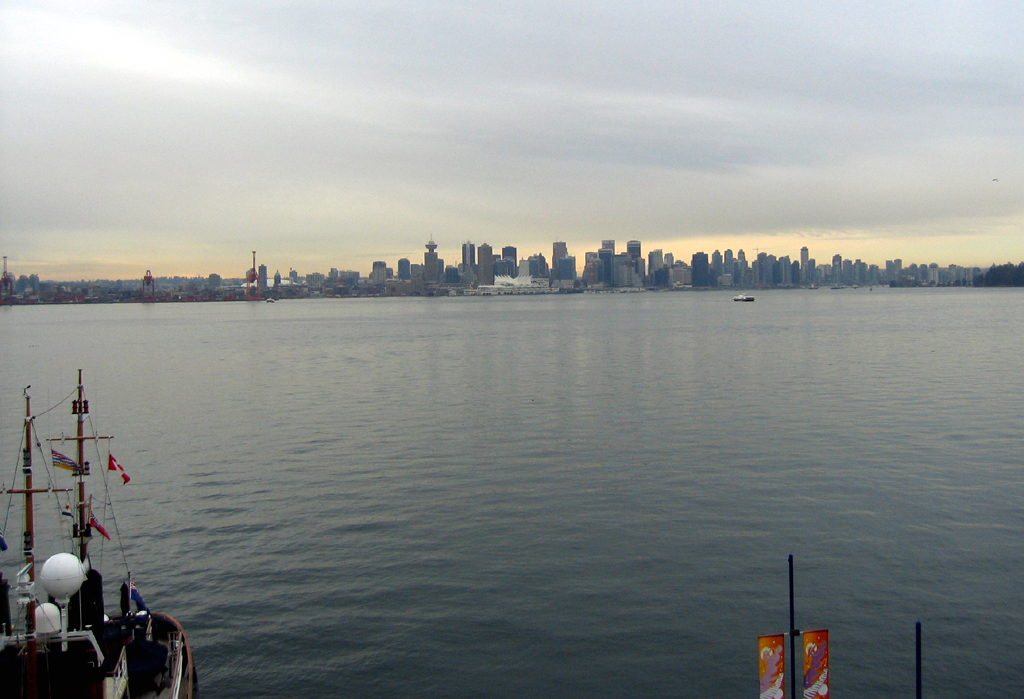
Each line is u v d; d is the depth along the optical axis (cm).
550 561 5062
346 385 13725
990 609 4341
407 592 4650
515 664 3900
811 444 8162
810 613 4331
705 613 4350
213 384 14325
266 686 3756
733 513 5916
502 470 7319
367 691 3709
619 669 3853
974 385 12269
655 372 14700
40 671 3028
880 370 14462
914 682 3709
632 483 6794
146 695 3428
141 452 8488
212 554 5294
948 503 6081
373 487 6819
